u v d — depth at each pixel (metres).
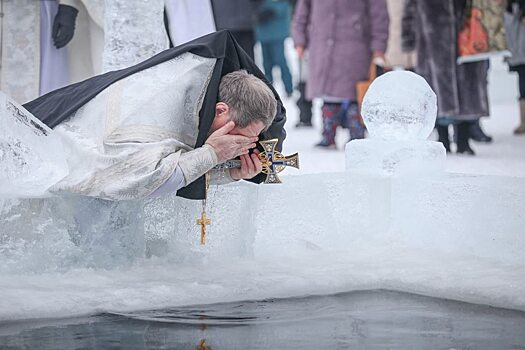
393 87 12.39
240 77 9.81
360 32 22.53
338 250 11.70
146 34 11.91
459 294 9.76
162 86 9.85
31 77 14.90
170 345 8.04
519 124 29.00
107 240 10.36
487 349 8.02
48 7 14.95
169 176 9.46
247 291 9.76
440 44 20.81
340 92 22.69
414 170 12.23
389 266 10.84
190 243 10.94
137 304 9.23
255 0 33.66
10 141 9.94
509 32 24.75
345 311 9.26
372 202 12.10
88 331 8.43
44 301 9.02
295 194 11.70
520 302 9.35
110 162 9.59
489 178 11.77
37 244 10.00
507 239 11.00
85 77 15.29
